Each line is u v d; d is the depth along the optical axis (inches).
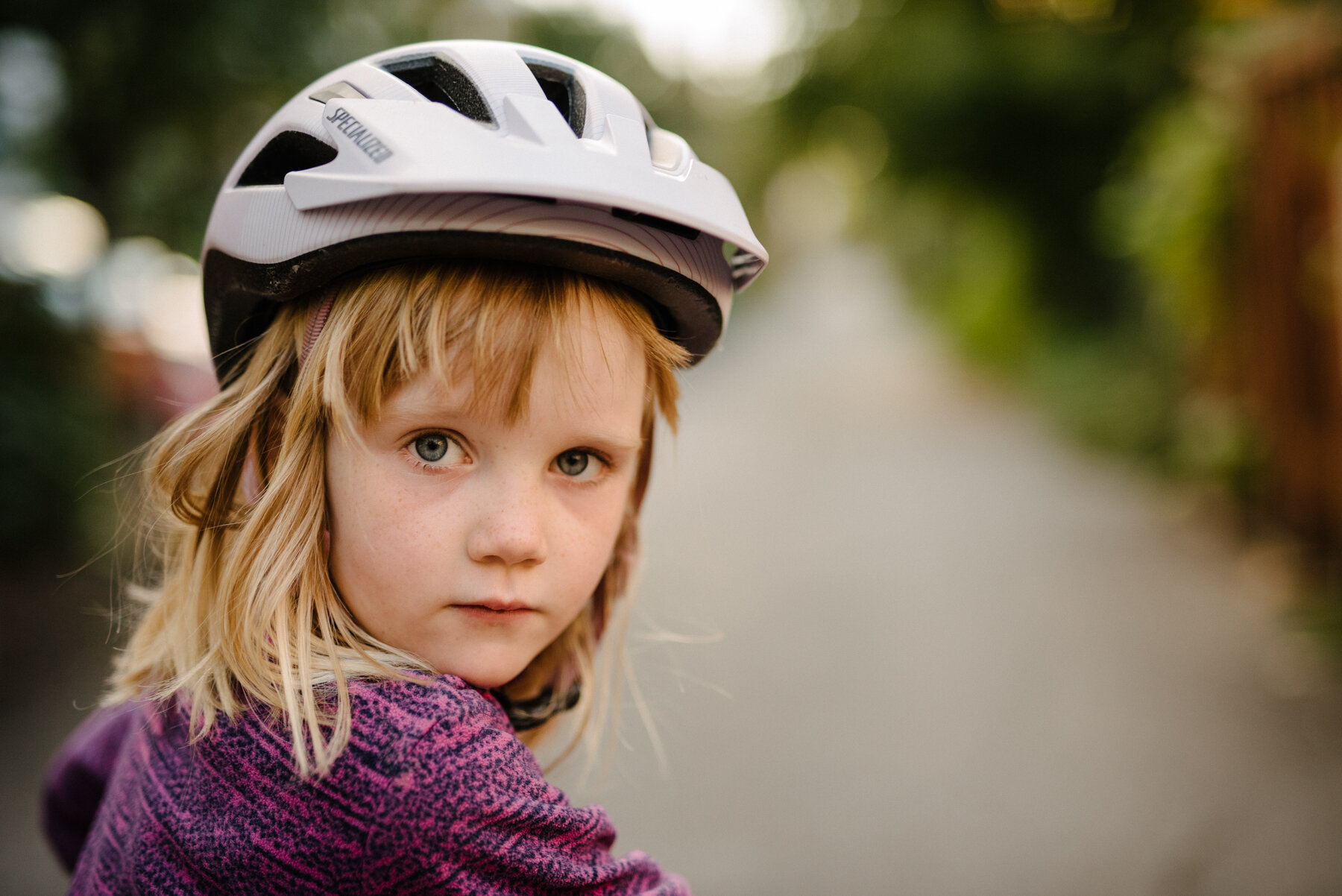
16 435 179.9
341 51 228.7
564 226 28.6
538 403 29.0
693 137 990.4
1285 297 209.2
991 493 315.9
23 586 186.1
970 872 104.3
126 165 217.3
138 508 39.0
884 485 339.9
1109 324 485.1
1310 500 196.4
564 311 29.2
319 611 29.4
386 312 28.8
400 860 25.9
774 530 271.7
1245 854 104.6
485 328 28.3
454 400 28.5
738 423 511.2
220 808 28.6
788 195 1357.0
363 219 28.4
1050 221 543.2
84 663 163.3
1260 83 213.6
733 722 143.1
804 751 133.8
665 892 31.3
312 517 29.8
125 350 266.7
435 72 33.9
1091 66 487.8
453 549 29.1
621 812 118.0
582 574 31.2
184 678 30.3
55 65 200.1
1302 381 201.6
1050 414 469.7
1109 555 228.2
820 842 111.0
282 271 30.4
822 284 1845.5
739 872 105.3
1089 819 113.4
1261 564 209.6
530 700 38.6
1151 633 172.9
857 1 583.2
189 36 196.5
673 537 259.4
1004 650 169.6
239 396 33.5
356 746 26.9
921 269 1039.0
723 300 35.9
